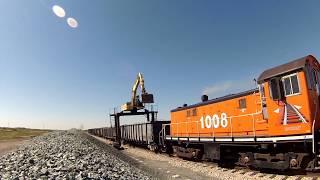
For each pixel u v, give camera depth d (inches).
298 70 536.7
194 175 657.6
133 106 1689.2
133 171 613.6
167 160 953.5
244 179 581.0
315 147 504.7
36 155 619.2
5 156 668.7
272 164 590.6
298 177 537.3
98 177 435.5
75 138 1258.6
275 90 574.9
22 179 383.9
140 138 1416.1
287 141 550.0
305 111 522.9
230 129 747.4
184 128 994.7
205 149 822.5
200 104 895.7
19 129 4097.0
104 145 1471.5
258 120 647.1
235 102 732.7
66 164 498.9
